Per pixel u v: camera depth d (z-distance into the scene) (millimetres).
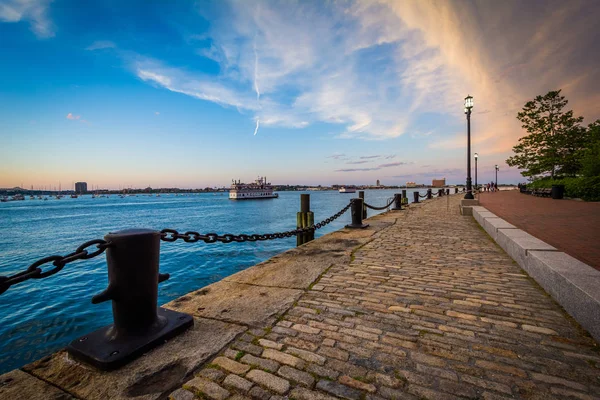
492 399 1766
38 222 45188
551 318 2855
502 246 6094
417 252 5840
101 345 2178
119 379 1938
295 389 1857
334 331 2617
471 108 14703
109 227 36969
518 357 2205
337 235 7906
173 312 2781
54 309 9617
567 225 7773
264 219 41031
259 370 2053
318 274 4363
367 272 4480
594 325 2459
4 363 6434
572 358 2186
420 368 2078
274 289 3707
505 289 3686
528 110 29438
